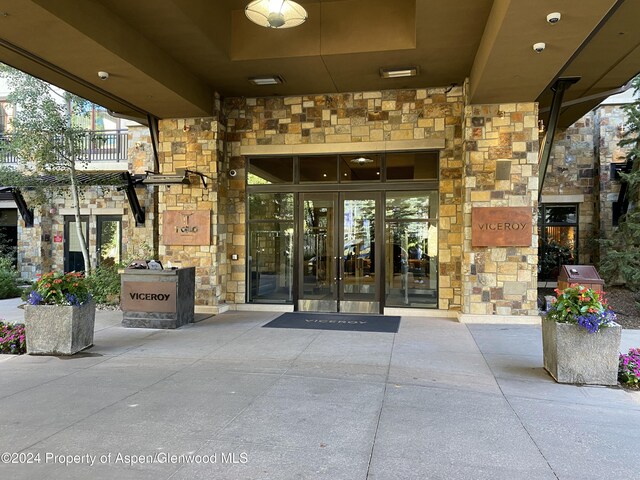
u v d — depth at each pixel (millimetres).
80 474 3016
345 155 9539
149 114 9367
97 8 6039
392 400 4371
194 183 9523
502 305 8281
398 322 8359
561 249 12578
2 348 6242
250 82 8852
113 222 14641
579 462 3168
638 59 7449
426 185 9133
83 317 6312
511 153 8305
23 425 3809
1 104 15023
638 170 9438
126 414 4031
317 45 7551
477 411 4098
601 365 4773
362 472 3025
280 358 5895
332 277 9531
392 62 7824
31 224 14094
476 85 7512
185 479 2945
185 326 8016
